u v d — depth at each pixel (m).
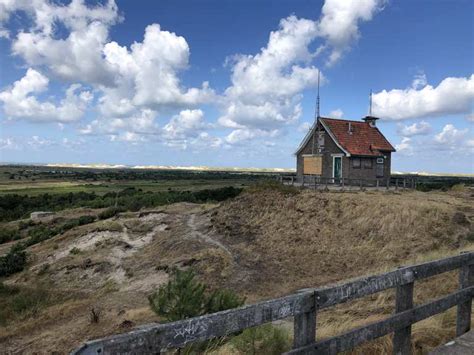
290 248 24.08
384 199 28.73
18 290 24.80
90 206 54.75
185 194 50.91
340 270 20.72
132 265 25.95
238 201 32.03
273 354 6.11
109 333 13.88
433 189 44.25
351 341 4.09
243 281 20.17
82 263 27.34
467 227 24.41
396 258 21.05
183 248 26.02
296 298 3.56
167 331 2.78
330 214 27.23
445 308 5.39
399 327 4.68
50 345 14.44
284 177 38.69
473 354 5.18
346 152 37.44
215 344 6.46
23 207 63.16
